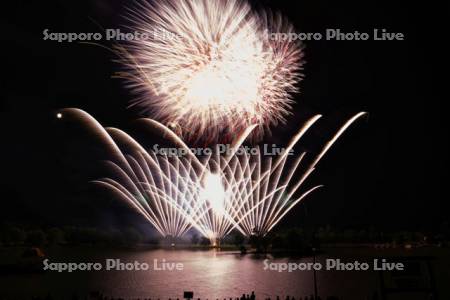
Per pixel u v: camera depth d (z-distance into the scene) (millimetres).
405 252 79625
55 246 100438
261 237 84688
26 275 46094
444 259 61656
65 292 34844
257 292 35000
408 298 31188
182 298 32031
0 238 100188
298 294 34031
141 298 32000
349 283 40125
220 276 45250
